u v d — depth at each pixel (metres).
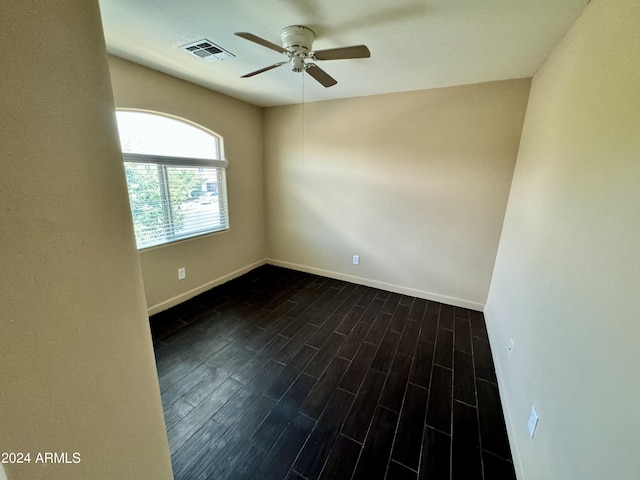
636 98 0.86
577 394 0.96
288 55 1.74
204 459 1.40
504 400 1.76
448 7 1.44
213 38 1.84
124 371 0.61
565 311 1.14
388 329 2.61
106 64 0.50
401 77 2.45
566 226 1.25
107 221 0.53
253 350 2.27
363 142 3.22
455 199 2.88
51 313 0.47
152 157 2.53
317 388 1.88
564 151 1.40
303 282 3.65
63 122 0.44
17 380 0.44
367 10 1.48
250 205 3.83
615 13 1.06
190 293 3.12
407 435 1.56
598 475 0.79
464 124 2.70
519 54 1.93
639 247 0.75
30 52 0.39
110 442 0.60
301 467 1.38
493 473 1.38
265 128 3.81
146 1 1.44
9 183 0.39
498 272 2.60
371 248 3.46
